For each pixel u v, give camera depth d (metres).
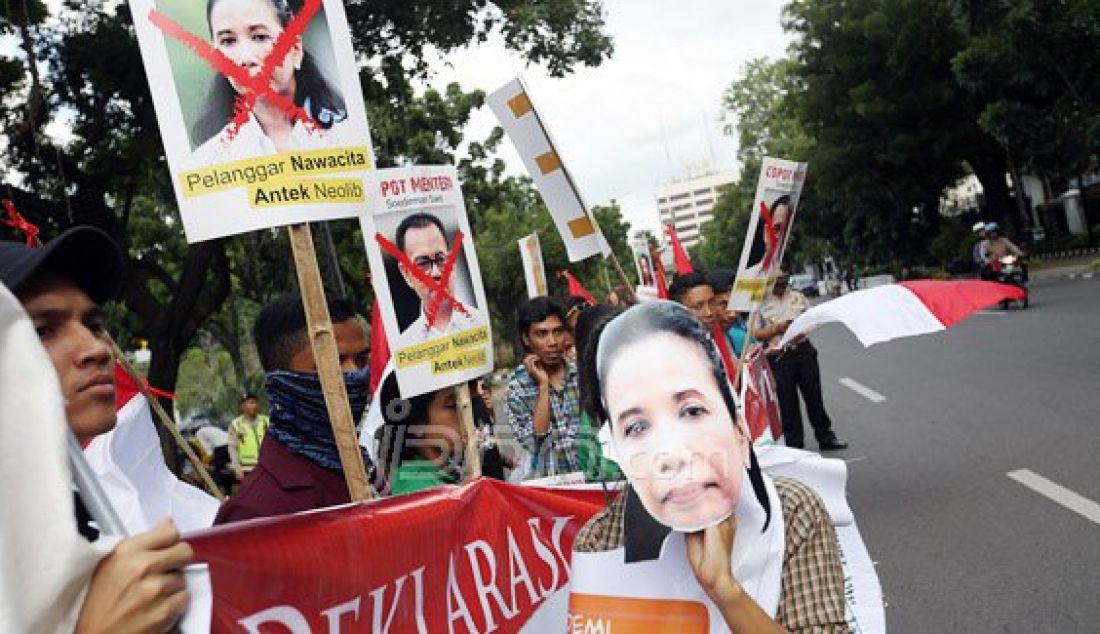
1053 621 4.73
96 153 14.99
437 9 15.43
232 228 2.38
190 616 1.53
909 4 33.97
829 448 9.93
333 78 2.51
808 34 37.72
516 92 4.43
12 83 14.44
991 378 12.42
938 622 4.98
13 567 1.31
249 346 36.72
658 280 7.18
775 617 2.07
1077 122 26.67
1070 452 7.80
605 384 2.17
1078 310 18.27
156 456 3.43
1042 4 24.98
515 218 40.88
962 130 35.88
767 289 4.01
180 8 2.38
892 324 4.92
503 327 44.00
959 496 7.17
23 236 13.25
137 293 15.90
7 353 1.35
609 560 2.26
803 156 45.88
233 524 2.12
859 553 2.68
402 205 3.44
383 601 2.43
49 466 1.35
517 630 2.86
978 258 21.83
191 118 2.37
